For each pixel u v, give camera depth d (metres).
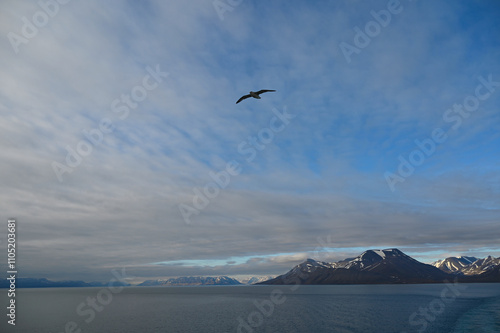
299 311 126.88
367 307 139.75
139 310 140.75
